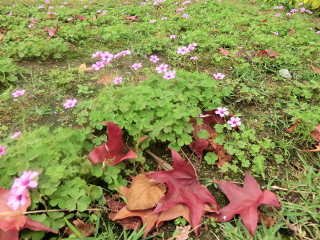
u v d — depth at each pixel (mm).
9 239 286
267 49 769
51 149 392
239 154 434
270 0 1300
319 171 431
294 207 370
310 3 1163
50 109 543
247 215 336
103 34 892
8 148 369
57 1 1313
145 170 421
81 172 359
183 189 359
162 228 347
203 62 738
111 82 558
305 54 761
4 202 305
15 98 571
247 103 581
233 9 1193
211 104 521
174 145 438
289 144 479
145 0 1351
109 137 384
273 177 421
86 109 505
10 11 1083
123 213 337
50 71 681
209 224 351
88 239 317
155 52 797
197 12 1169
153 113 458
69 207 324
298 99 599
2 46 765
